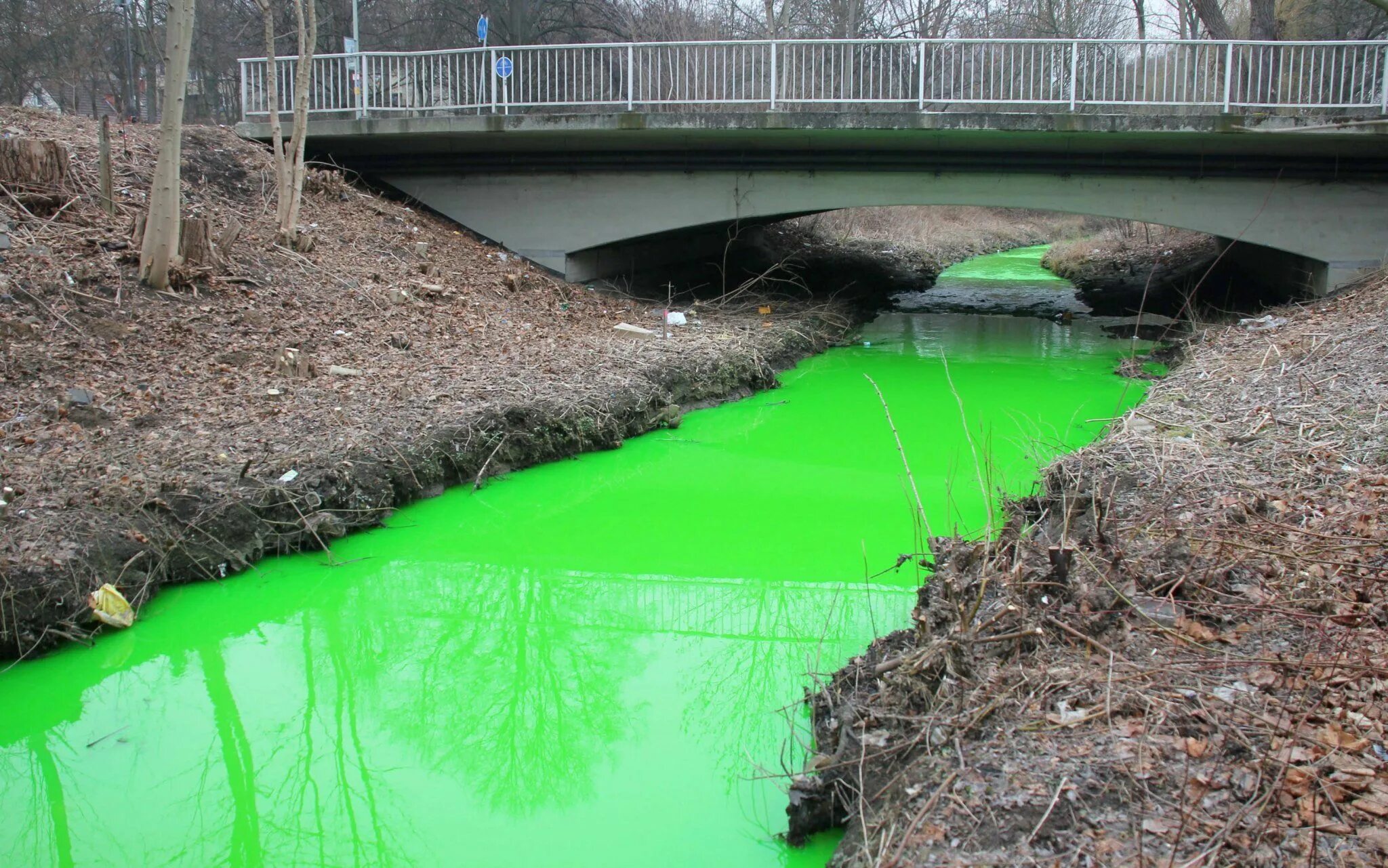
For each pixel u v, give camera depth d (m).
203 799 4.92
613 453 10.44
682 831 4.51
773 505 9.15
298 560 7.46
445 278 14.24
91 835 4.65
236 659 6.43
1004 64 15.22
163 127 9.97
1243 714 3.79
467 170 17.14
